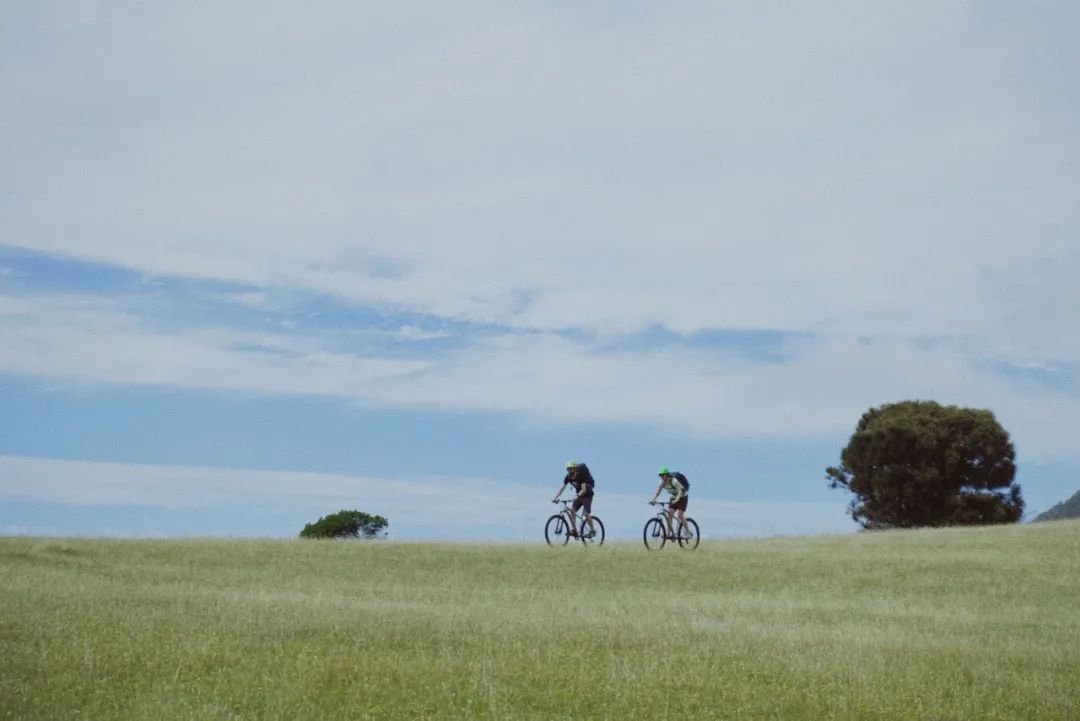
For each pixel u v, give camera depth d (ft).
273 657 53.36
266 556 107.96
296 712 44.06
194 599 72.18
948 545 124.88
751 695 50.06
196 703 44.93
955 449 250.57
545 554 113.39
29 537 112.57
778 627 73.87
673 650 60.03
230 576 93.76
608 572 104.94
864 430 263.08
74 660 50.31
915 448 252.62
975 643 69.36
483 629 64.64
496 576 102.12
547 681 50.90
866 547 123.24
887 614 84.17
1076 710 50.60
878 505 259.80
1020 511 257.34
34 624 58.08
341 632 61.16
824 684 52.90
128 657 51.49
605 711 46.70
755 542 130.31
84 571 90.94
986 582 100.42
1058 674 58.85
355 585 92.53
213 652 53.31
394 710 45.19
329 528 205.05
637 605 85.25
